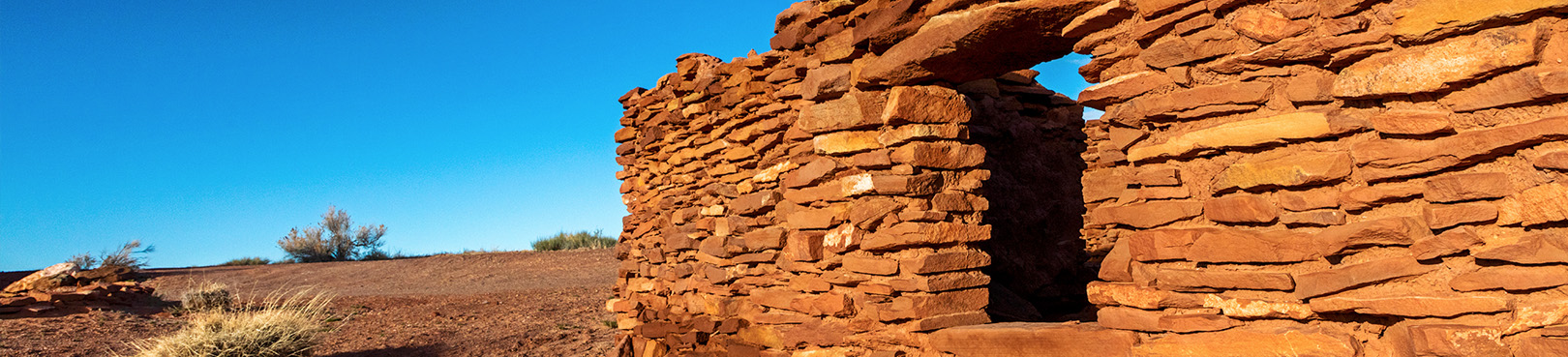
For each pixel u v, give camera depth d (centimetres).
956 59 508
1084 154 788
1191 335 401
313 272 2250
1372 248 360
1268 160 379
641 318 864
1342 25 352
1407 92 338
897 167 541
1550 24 312
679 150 823
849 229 570
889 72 531
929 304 528
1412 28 336
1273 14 372
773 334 636
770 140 666
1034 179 809
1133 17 422
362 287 1944
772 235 649
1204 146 395
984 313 550
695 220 778
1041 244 803
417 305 1528
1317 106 366
